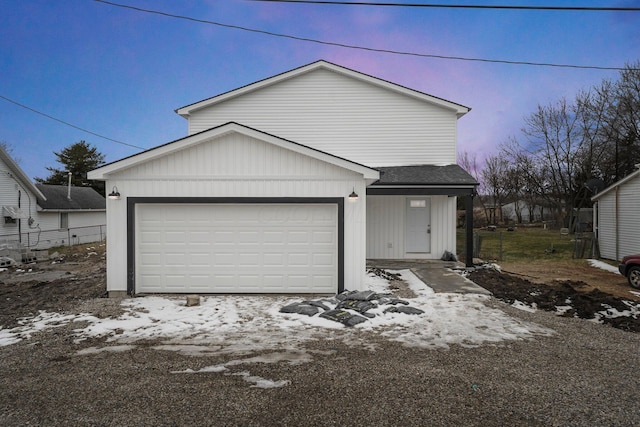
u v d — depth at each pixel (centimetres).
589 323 645
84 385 400
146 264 831
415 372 430
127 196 817
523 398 369
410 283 956
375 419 330
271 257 834
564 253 1606
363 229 822
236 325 617
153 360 471
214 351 503
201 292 833
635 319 657
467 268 1159
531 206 3559
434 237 1340
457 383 402
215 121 1375
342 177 822
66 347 521
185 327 608
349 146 1365
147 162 817
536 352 499
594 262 1377
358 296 754
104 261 1518
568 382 406
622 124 2406
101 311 698
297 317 657
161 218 830
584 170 2638
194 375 424
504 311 702
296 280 834
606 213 1478
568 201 2778
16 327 612
